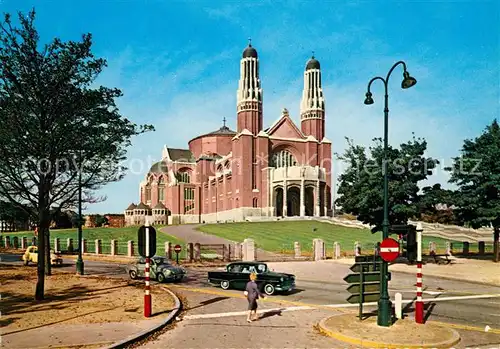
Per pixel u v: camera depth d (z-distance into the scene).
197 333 11.65
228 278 19.81
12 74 16.03
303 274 26.31
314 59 99.69
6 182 17.20
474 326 12.61
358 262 13.04
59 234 59.34
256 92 90.56
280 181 83.31
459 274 26.06
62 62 16.98
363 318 13.05
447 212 65.69
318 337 11.24
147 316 13.21
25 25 16.27
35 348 9.84
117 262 34.50
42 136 16.22
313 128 96.56
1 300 16.28
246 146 86.50
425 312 14.72
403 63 13.70
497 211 30.84
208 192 103.31
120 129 18.69
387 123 13.60
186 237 51.44
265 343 10.63
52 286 20.19
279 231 57.09
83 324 12.23
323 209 85.56
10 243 52.69
